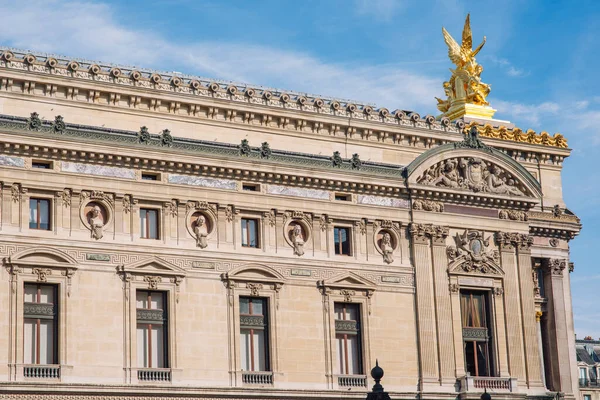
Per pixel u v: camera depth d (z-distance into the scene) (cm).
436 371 10956
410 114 12188
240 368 10038
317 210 10694
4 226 9281
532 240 11844
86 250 9562
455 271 11275
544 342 12481
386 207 11062
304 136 11631
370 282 10788
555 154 13162
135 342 9631
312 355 10406
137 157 9875
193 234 10088
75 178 9631
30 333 9294
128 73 10975
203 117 11169
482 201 11562
